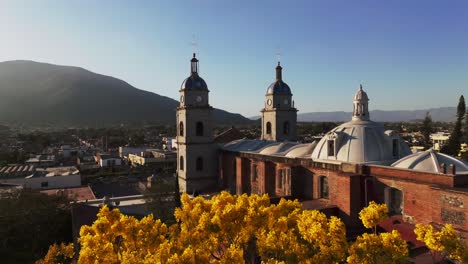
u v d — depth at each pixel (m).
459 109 100.50
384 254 17.64
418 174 32.72
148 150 130.50
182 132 63.12
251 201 22.50
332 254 18.11
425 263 26.05
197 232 20.12
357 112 43.28
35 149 165.00
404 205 33.59
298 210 22.61
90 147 172.12
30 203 46.41
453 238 18.78
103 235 20.38
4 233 44.88
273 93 66.75
